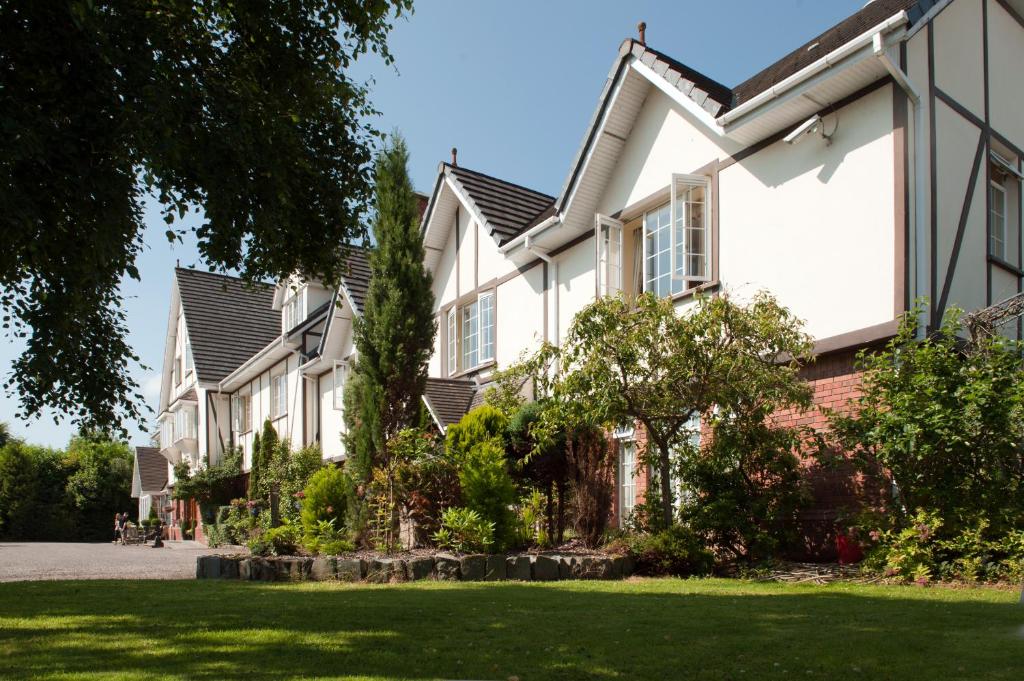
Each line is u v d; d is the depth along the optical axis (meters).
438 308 19.44
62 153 6.14
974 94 11.21
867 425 8.83
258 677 4.41
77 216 6.54
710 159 12.44
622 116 13.84
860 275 10.09
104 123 6.32
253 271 8.75
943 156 10.41
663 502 10.43
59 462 49.56
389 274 13.62
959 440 8.10
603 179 14.49
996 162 11.49
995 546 7.89
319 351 23.72
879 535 8.91
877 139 10.05
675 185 12.31
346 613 6.59
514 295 16.83
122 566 15.17
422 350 13.53
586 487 11.68
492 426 12.24
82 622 6.50
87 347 8.87
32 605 7.57
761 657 4.73
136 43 6.55
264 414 29.53
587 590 8.09
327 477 13.41
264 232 7.79
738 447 9.79
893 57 9.90
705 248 12.42
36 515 44.59
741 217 11.84
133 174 7.05
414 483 11.57
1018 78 12.30
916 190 9.88
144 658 5.00
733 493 9.94
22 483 44.12
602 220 13.88
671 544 9.75
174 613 6.87
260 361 28.67
